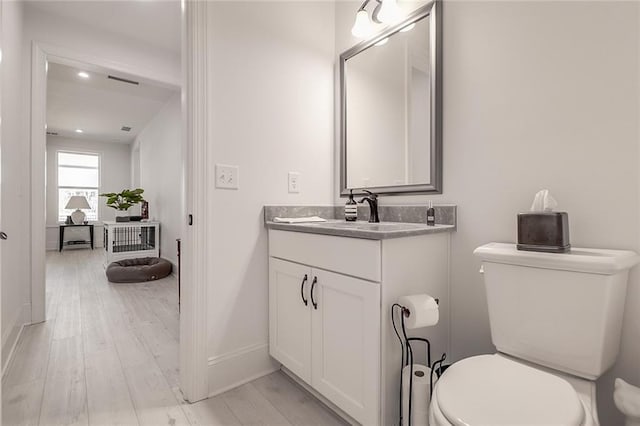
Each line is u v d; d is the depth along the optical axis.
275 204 1.72
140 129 5.98
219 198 1.51
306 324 1.41
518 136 1.24
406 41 1.63
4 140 1.81
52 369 1.71
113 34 2.72
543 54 1.17
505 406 0.73
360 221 1.82
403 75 1.64
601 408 1.05
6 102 1.84
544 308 0.98
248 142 1.61
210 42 1.48
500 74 1.29
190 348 1.44
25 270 2.35
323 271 1.31
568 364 0.94
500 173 1.29
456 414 0.72
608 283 0.87
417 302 1.05
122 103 4.45
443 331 1.41
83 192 7.05
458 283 1.42
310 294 1.37
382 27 1.73
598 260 0.87
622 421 1.01
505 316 1.07
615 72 1.02
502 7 1.28
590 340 0.90
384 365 1.10
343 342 1.22
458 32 1.42
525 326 1.02
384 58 1.74
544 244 0.99
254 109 1.64
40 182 2.42
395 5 1.57
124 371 1.70
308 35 1.88
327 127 1.98
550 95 1.16
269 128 1.70
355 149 1.90
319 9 1.95
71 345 2.01
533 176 1.20
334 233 1.24
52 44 2.45
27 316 2.35
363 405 1.14
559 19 1.14
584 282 0.90
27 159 2.36
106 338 2.13
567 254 0.94
